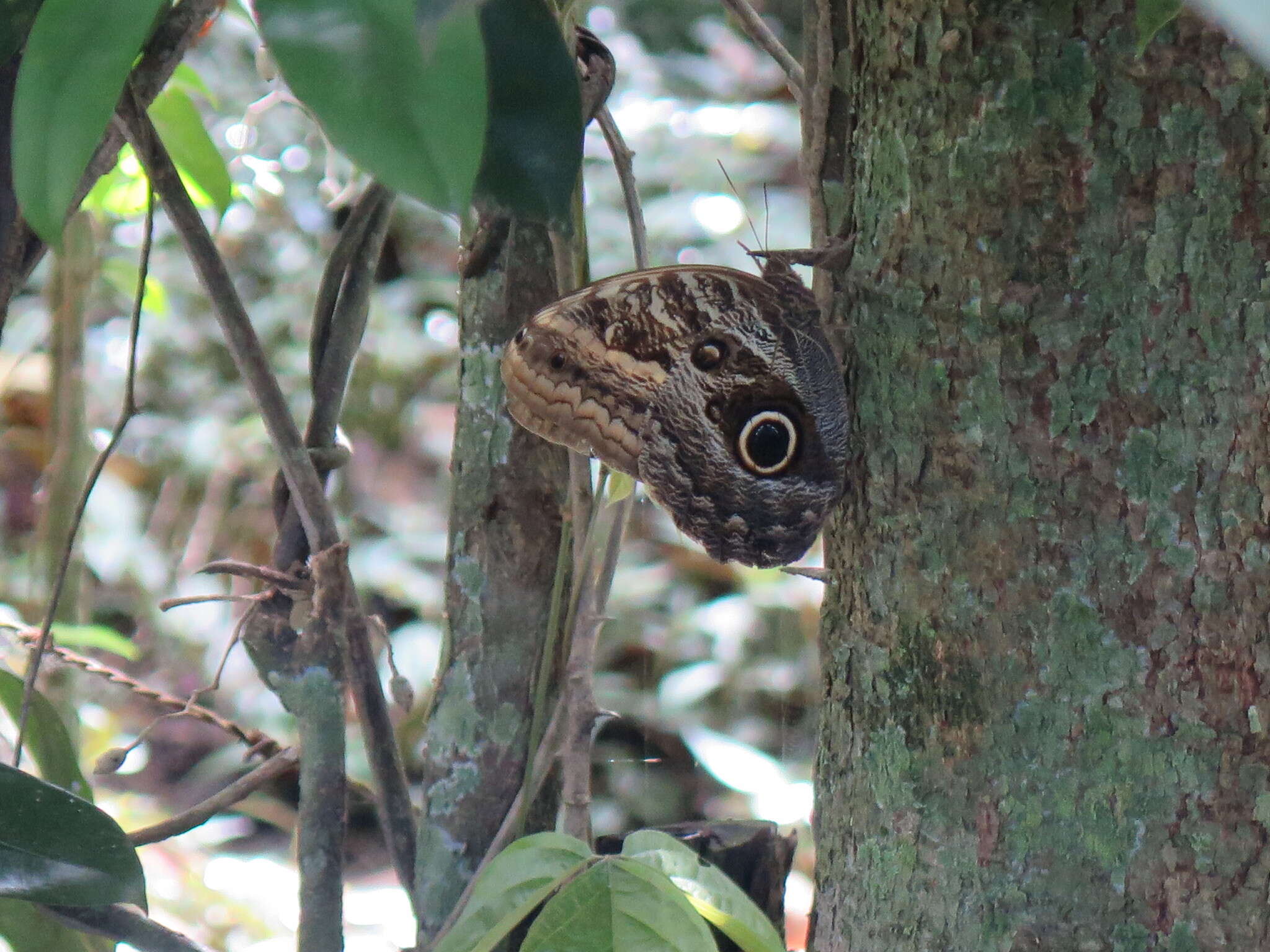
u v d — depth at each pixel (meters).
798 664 9.73
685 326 5.06
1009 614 5.02
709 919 5.04
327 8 4.93
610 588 5.09
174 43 5.03
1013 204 5.01
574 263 5.07
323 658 5.07
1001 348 5.02
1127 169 5.00
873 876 5.04
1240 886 5.01
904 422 5.03
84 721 8.47
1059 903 5.02
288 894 7.57
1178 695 5.01
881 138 5.03
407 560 10.56
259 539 10.78
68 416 5.29
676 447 5.06
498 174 4.99
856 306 5.04
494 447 5.09
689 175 10.62
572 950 5.02
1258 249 5.00
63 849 5.02
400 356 11.30
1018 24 5.01
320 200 10.64
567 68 4.99
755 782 8.07
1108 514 5.01
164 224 11.01
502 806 5.09
